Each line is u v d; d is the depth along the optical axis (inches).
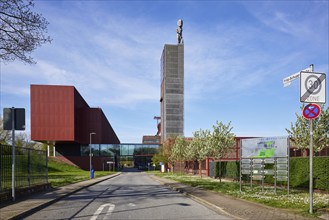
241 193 610.2
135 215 391.9
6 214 374.3
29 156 634.8
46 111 2797.7
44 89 2810.0
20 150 583.2
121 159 3902.6
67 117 2817.4
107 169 3437.5
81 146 3319.4
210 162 1461.6
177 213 407.8
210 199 532.4
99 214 398.9
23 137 3034.0
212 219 363.9
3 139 2353.6
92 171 1497.3
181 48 4301.2
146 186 941.8
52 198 546.0
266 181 823.7
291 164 706.8
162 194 673.6
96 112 3368.6
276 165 593.9
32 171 652.1
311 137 365.7
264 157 620.7
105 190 784.9
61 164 3021.7
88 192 723.4
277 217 348.5
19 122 509.4
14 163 507.2
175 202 525.7
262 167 624.7
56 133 2790.4
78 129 3105.3
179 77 4254.4
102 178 1483.8
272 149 603.8
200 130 1488.7
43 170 733.9
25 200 513.7
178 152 2030.0
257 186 775.7
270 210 399.9
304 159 660.7
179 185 895.7
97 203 512.1
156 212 415.8
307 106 373.4
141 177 1718.8
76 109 2984.7
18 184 568.1
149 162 3826.3
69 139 2800.2
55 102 2812.5
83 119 3341.5
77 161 3277.6
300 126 678.5
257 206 440.8
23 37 540.7
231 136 1016.2
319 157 606.2
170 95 4202.8
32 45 552.1
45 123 2787.9
